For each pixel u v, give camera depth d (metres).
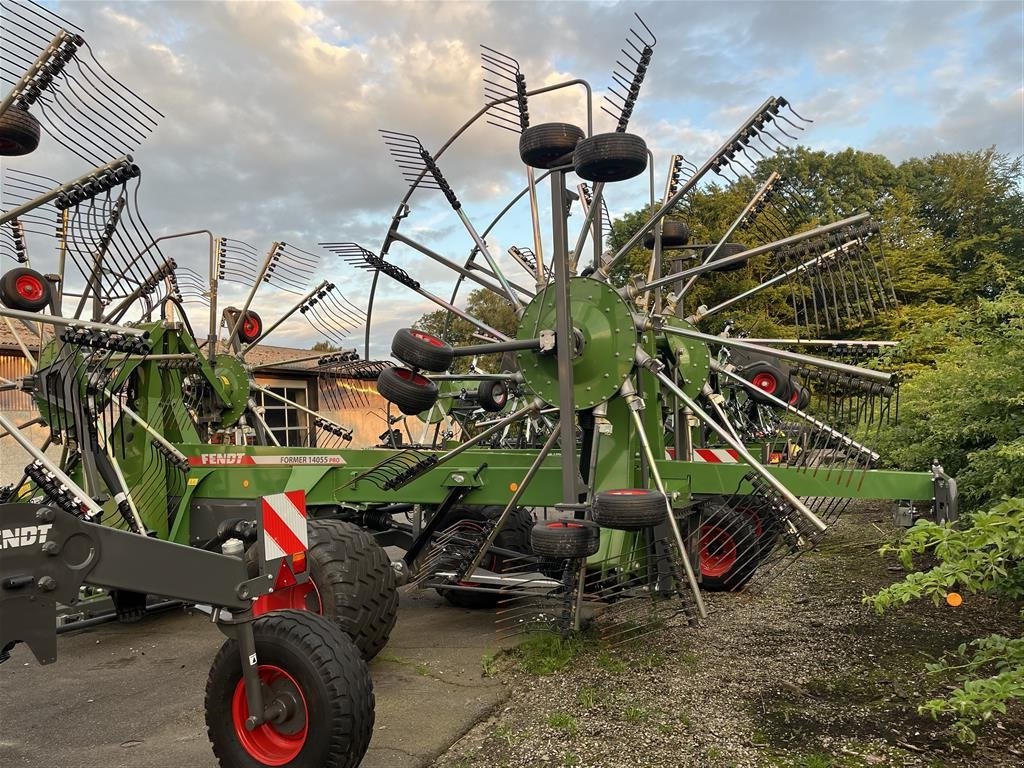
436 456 5.27
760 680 4.04
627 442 5.16
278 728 2.84
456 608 6.21
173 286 6.61
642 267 14.35
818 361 4.62
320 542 4.49
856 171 26.78
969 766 3.02
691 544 5.48
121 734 3.79
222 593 2.78
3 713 4.12
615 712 3.70
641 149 4.24
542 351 4.74
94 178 4.95
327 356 9.78
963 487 5.80
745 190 6.43
